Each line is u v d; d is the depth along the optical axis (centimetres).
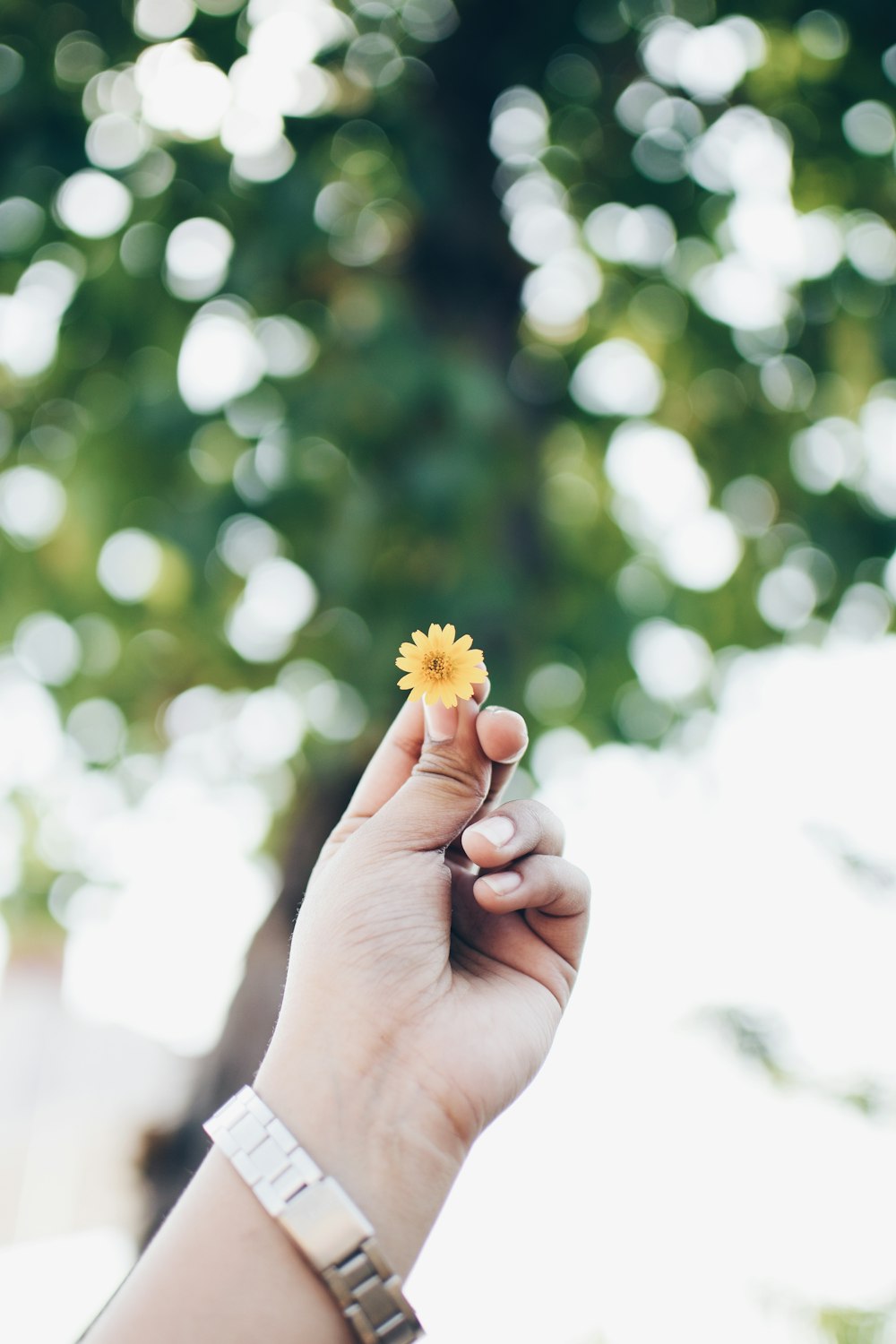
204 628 370
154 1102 755
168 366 349
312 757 348
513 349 373
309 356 345
